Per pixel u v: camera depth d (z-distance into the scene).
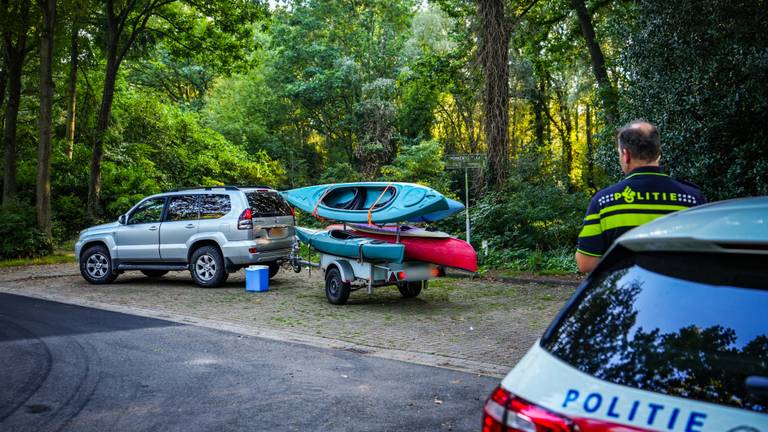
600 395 1.88
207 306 11.25
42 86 22.00
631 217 3.69
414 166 30.30
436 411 5.44
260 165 38.31
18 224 21.06
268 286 13.21
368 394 5.96
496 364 7.12
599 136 16.94
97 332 8.98
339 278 11.23
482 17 19.64
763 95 12.18
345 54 44.31
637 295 2.12
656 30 13.78
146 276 16.14
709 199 13.47
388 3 43.03
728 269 1.99
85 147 31.33
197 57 29.27
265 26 28.14
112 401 5.75
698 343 1.90
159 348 7.95
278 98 45.69
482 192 19.30
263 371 6.82
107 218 29.80
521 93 37.06
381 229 11.85
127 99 34.50
